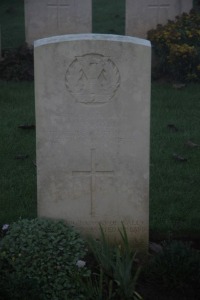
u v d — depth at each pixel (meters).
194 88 10.30
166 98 9.75
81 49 5.27
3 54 11.76
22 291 4.72
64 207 5.61
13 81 10.67
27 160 7.54
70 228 5.43
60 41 5.26
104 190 5.58
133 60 5.29
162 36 10.91
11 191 6.77
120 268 5.00
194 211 6.38
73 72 5.32
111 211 5.63
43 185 5.56
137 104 5.39
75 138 5.46
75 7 11.80
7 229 5.82
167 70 10.88
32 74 10.77
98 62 5.30
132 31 11.88
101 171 5.54
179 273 5.12
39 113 5.40
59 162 5.51
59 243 5.20
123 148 5.48
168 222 6.17
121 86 5.35
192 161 7.51
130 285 4.98
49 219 5.55
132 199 5.60
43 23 11.84
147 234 5.67
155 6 11.76
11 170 7.27
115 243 5.70
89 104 5.39
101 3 16.91
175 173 7.19
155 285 5.20
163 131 8.42
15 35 14.09
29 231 5.27
